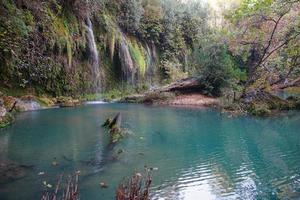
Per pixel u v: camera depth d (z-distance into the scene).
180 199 6.39
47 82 20.59
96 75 24.81
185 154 9.69
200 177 7.67
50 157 8.98
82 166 8.25
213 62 23.72
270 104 19.09
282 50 16.56
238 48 19.05
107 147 10.21
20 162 8.45
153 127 13.73
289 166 8.58
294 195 6.63
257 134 12.58
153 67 31.69
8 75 18.11
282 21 15.81
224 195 6.64
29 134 11.84
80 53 23.58
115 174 7.70
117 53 26.98
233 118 16.42
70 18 22.77
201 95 24.23
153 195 6.56
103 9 26.86
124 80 27.47
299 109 19.20
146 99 23.19
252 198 6.50
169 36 33.06
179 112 18.39
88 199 6.23
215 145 10.82
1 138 11.16
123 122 14.77
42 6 19.28
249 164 8.77
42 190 6.57
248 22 15.80
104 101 23.81
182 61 34.12
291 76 20.11
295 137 12.05
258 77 21.38
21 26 13.14
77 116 16.05
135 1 29.30
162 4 33.38
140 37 31.03
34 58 19.11
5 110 14.09
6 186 6.75
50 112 17.33
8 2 12.88
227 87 23.80
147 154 9.57
